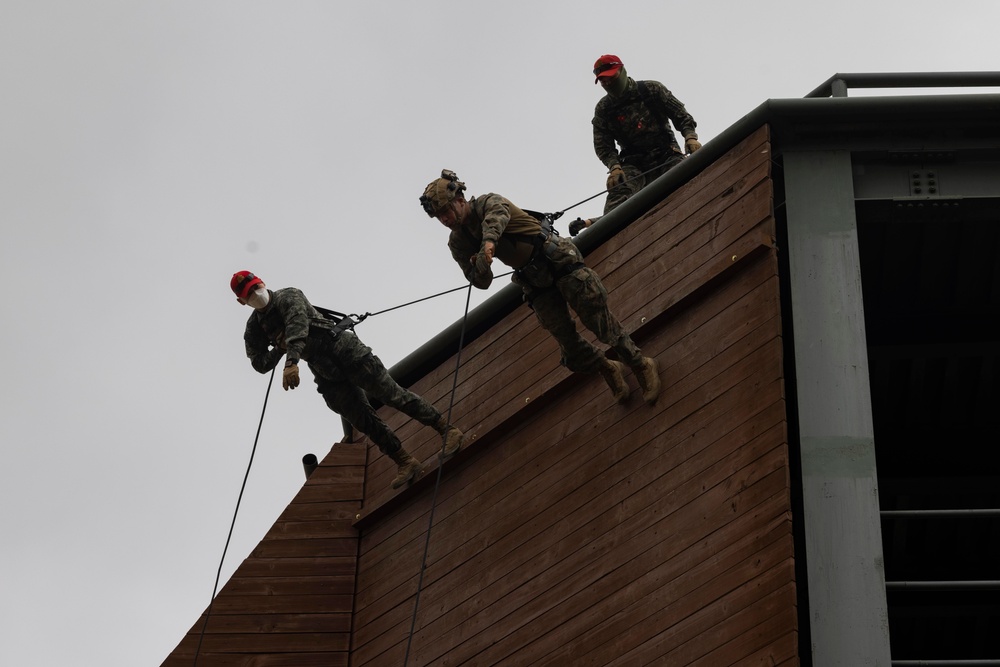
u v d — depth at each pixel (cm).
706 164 1407
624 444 1345
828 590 1143
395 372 1620
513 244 1291
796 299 1288
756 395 1243
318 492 1609
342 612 1530
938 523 1662
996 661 1128
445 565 1461
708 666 1164
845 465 1195
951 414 1582
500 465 1464
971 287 1494
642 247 1430
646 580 1256
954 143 1368
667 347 1355
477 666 1367
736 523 1204
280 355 1483
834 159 1361
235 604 1529
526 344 1497
